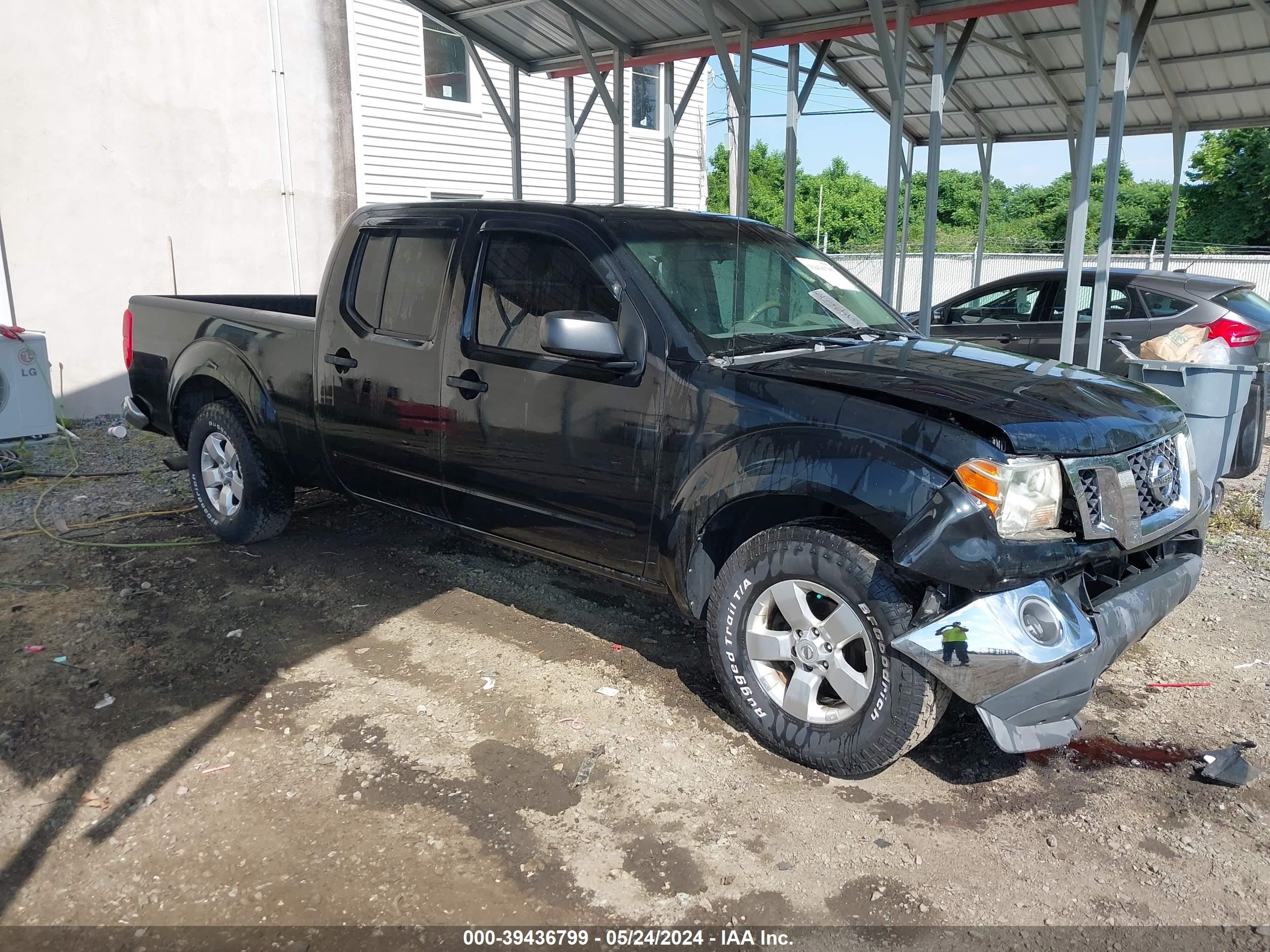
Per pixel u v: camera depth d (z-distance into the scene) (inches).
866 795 125.8
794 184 408.2
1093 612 119.9
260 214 464.1
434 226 172.6
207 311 215.8
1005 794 126.1
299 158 478.6
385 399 175.8
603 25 432.8
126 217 414.9
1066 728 120.5
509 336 158.2
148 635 172.7
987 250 1451.8
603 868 110.7
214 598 190.1
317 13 477.1
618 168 461.7
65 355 401.1
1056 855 113.7
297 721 142.9
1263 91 483.5
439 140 573.3
